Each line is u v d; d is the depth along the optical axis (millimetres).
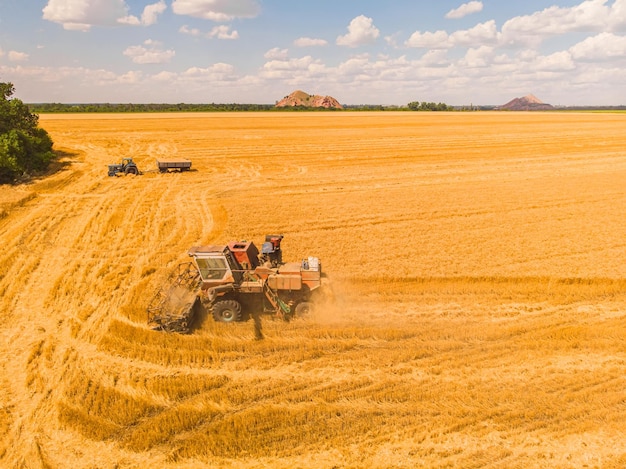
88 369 9828
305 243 18062
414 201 24766
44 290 13891
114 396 8930
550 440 7836
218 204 24219
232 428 8070
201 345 10734
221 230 19719
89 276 14898
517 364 10086
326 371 9828
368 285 14328
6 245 17703
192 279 13047
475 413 8453
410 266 15664
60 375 9633
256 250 13375
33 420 8336
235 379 9531
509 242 18031
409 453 7551
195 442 7770
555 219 21141
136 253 17031
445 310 12680
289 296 12203
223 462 7398
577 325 11797
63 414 8398
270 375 9695
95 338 11125
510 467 7297
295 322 11750
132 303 12812
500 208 23188
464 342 10992
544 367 9969
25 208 22922
